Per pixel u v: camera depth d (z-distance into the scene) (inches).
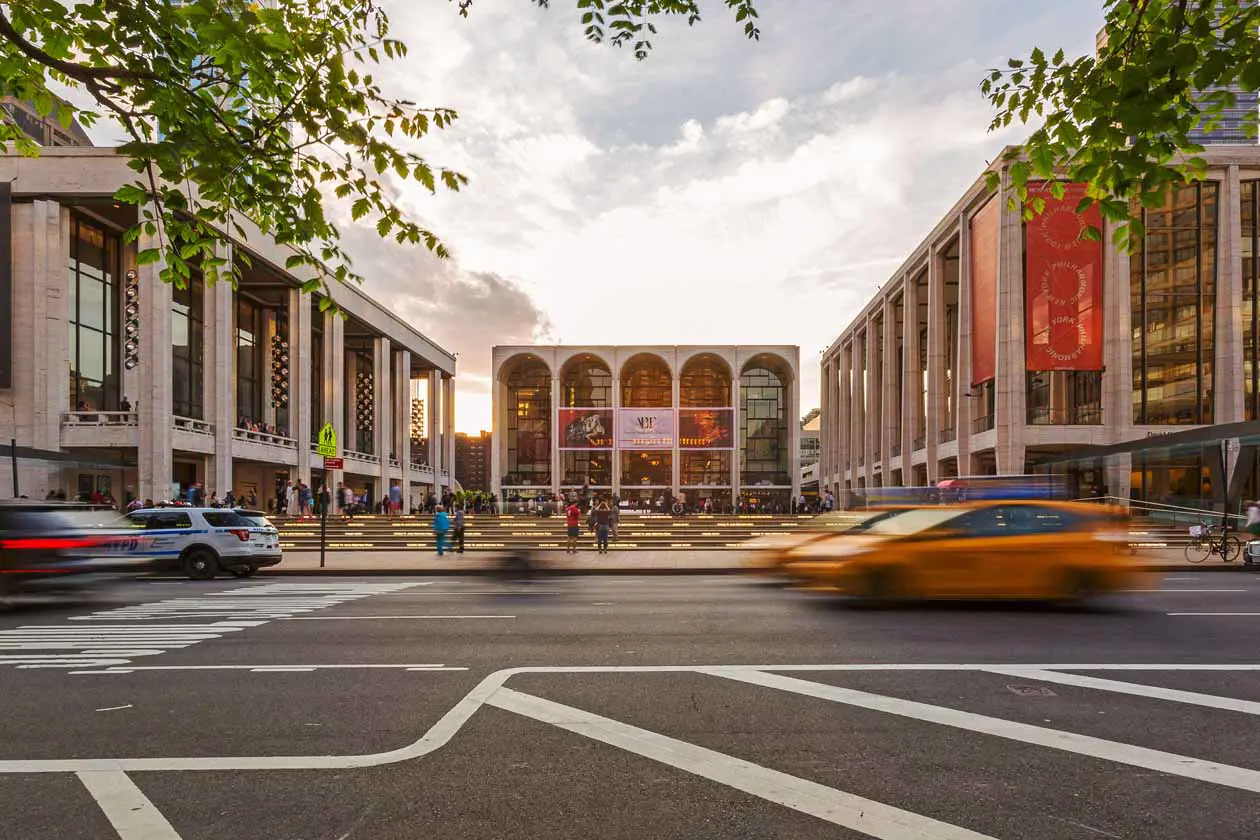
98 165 1229.7
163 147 225.1
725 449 2938.0
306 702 223.6
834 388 3171.8
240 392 1718.8
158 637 334.3
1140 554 843.4
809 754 177.0
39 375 1210.6
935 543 413.4
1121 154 224.7
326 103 244.4
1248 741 186.1
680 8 259.0
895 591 414.9
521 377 3230.8
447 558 857.5
